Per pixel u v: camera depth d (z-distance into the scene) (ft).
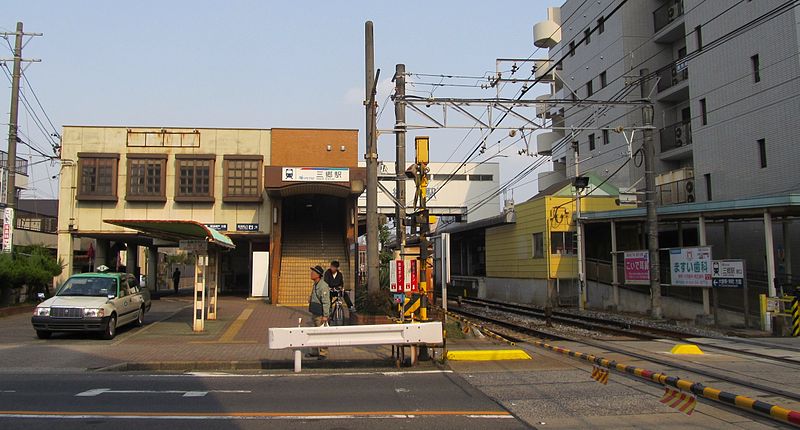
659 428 21.12
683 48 108.78
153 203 86.84
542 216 93.66
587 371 33.47
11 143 76.33
